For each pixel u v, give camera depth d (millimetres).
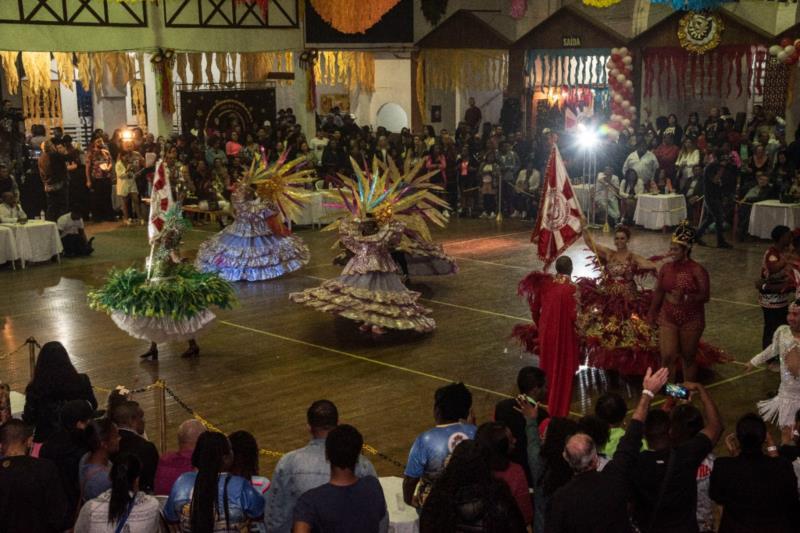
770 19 22766
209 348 12938
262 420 10281
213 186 22500
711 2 23156
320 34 26734
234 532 5336
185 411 10578
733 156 21250
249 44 25828
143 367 12125
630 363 11328
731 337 13078
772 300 11453
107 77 28609
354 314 13242
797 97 23078
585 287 11875
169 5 24516
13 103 28641
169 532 5500
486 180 23500
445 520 4816
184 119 26156
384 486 7094
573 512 4910
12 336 13539
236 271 16906
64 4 23078
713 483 5672
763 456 5617
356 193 13539
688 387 6008
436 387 11312
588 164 22812
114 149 25109
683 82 24250
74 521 6438
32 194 22906
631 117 21328
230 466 5488
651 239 20391
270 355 12609
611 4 25047
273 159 23906
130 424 6762
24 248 18203
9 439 5992
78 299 15727
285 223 21188
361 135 25422
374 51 27406
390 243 13625
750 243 20078
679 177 21828
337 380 11586
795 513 5578
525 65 26625
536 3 26312
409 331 13648
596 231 21594
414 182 14180
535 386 7070
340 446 4898
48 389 8016
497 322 14078
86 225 23062
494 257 18750
